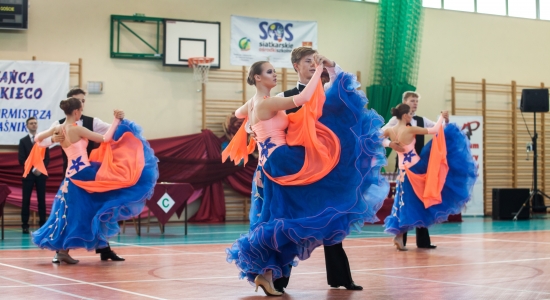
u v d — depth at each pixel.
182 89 13.24
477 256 6.25
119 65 12.86
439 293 3.85
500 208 13.53
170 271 5.07
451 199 7.37
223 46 13.51
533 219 13.53
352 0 14.49
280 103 3.88
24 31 12.34
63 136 5.80
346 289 4.07
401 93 13.98
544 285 4.21
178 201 9.50
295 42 13.98
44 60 12.42
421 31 14.56
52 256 6.36
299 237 3.68
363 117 4.02
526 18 15.95
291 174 3.88
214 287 4.16
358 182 3.88
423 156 7.32
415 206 7.06
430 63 15.01
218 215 13.09
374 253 6.62
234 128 13.07
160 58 13.03
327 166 3.86
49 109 12.31
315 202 3.85
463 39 15.32
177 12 13.23
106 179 5.81
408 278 4.60
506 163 15.50
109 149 5.95
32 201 11.99
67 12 12.59
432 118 14.96
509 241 8.14
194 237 9.13
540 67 16.05
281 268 3.85
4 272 5.01
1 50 12.21
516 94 15.70
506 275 4.77
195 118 13.31
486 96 15.43
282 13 13.98
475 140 14.55
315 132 3.91
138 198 5.85
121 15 12.82
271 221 3.80
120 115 5.95
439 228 11.02
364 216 3.83
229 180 13.26
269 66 4.09
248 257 3.79
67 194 5.72
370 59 14.58
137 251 6.91
